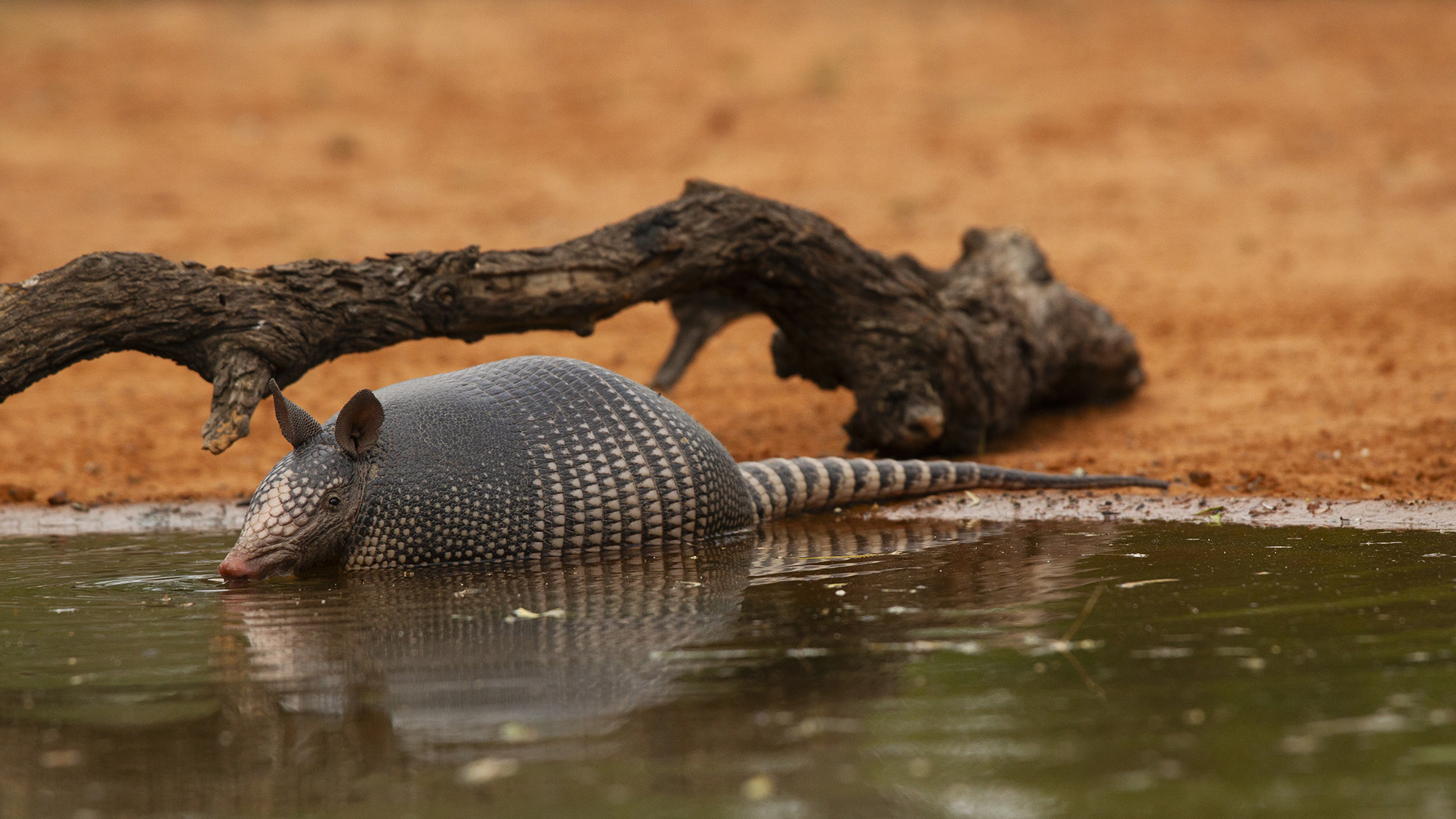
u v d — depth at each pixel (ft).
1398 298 111.65
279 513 47.65
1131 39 232.94
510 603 42.06
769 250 64.44
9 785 26.89
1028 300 76.23
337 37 227.40
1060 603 39.47
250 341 51.60
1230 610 37.96
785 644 35.60
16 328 47.26
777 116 196.44
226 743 29.04
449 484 49.03
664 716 29.86
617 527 50.72
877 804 24.88
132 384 97.76
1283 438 71.05
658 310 122.31
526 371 52.95
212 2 251.19
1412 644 33.86
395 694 32.17
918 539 52.49
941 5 251.80
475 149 184.24
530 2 250.98
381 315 55.67
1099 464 68.08
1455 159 176.65
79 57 213.46
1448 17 250.37
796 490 58.70
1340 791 24.90
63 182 162.91
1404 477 60.95
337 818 25.08
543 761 27.48
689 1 252.42
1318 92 208.54
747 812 24.66
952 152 183.62
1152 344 100.94
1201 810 24.25
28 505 67.26
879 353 67.77
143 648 37.06
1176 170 175.63
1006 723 28.89
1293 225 149.48
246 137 185.47
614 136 189.06
